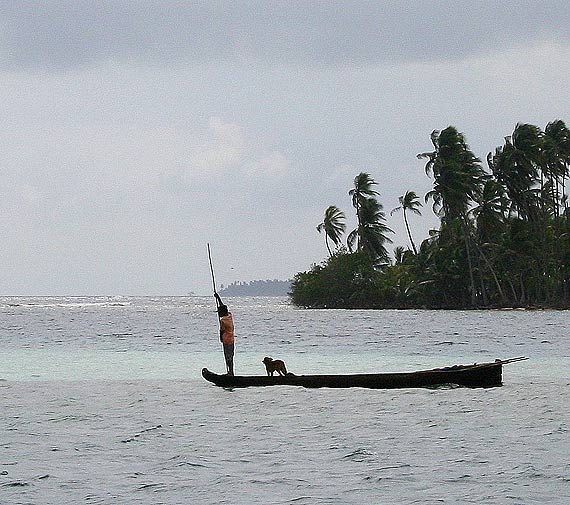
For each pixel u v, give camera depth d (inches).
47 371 2292.1
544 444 1263.5
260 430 1379.2
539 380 2009.1
